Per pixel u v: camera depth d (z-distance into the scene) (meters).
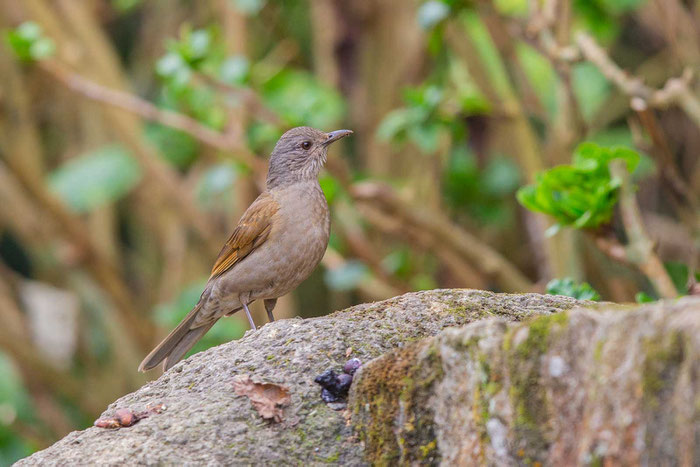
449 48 15.44
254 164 12.79
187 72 11.84
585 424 4.21
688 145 16.41
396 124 11.96
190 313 9.20
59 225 14.97
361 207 13.66
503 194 15.70
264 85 13.72
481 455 4.63
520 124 12.25
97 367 17.19
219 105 14.18
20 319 16.80
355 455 5.28
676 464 3.83
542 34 10.69
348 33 15.66
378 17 15.63
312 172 9.23
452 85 16.11
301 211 8.91
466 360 4.76
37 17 14.80
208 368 5.98
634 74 17.28
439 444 4.95
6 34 12.44
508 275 12.96
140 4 19.25
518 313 6.28
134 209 19.22
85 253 15.27
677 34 12.72
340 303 18.41
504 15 11.41
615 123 18.84
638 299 7.84
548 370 4.38
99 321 17.06
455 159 15.92
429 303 6.34
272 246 8.83
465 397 4.77
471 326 4.78
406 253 14.76
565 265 11.60
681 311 3.94
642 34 18.38
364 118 16.02
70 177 15.79
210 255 15.38
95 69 15.24
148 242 18.33
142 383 16.27
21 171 14.48
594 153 7.72
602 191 7.60
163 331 16.19
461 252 12.90
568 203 7.88
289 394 5.55
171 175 15.27
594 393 4.18
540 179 7.88
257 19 17.52
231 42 15.02
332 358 5.82
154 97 18.52
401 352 5.27
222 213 17.61
